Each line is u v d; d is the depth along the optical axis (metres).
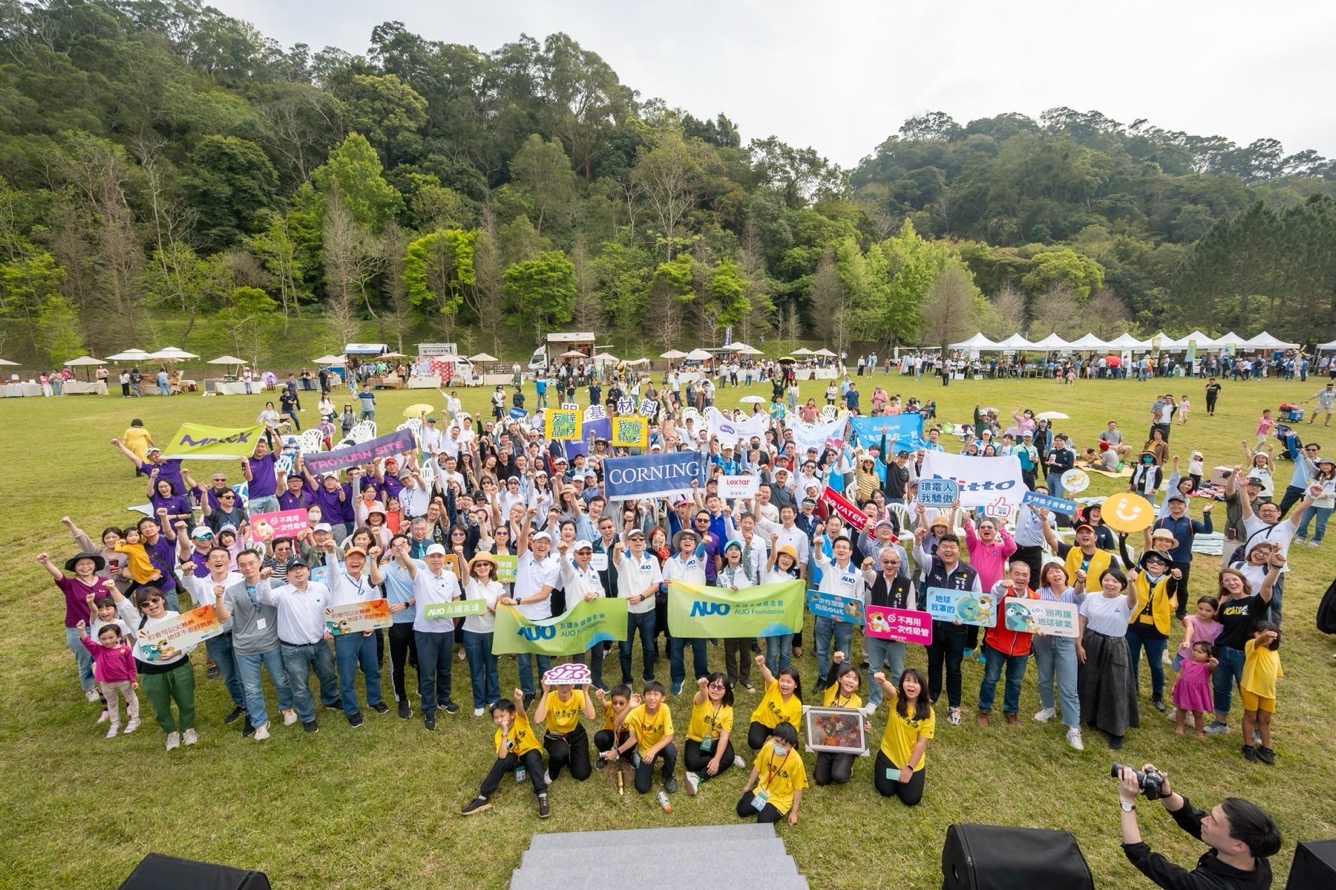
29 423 27.22
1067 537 13.73
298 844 6.36
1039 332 74.12
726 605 8.62
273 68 111.62
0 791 7.03
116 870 6.05
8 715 8.32
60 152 64.06
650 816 6.81
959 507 11.28
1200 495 14.34
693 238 82.00
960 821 6.68
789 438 17.39
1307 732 7.89
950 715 8.32
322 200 74.31
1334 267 61.94
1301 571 12.57
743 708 8.73
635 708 7.24
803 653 10.27
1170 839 6.39
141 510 13.88
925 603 8.61
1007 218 118.50
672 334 73.88
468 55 104.38
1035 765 7.50
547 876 5.28
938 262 80.44
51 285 55.75
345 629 8.02
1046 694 8.18
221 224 72.62
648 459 11.61
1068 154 123.62
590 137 102.88
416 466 13.48
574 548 8.98
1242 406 32.19
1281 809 6.72
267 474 13.12
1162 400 21.98
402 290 71.81
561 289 71.50
